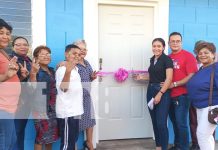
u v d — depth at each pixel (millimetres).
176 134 4422
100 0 4555
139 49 4836
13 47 3518
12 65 2711
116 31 4746
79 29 4410
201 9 4984
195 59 4125
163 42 4098
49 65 4266
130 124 4902
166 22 4801
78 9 4395
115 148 4539
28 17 4172
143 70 4844
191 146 4617
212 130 3400
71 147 3555
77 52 3543
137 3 4734
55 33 4293
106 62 4719
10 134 2826
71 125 3529
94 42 4488
